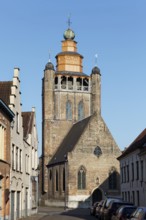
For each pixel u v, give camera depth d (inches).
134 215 986.1
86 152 3437.5
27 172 2014.0
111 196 3427.7
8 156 1456.7
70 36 4365.2
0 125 1344.7
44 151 3971.5
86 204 3356.3
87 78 4163.4
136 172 2158.0
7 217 1433.3
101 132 3506.4
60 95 4072.3
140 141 2210.9
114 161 3486.7
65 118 4057.6
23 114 2217.0
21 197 1811.0
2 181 1379.2
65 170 3430.1
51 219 1818.4
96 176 3432.6
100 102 4136.3
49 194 3828.7
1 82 1658.5
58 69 4247.0
